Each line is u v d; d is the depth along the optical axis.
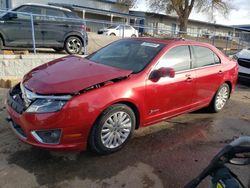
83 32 9.46
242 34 18.52
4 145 3.49
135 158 3.44
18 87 3.58
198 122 4.92
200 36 15.38
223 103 5.58
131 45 4.40
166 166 3.32
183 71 4.29
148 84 3.68
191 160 3.52
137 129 4.07
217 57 5.17
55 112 2.93
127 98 3.41
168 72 3.68
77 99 3.01
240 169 3.23
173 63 4.14
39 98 3.01
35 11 8.61
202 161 3.51
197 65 4.62
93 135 3.24
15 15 8.14
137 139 3.99
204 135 4.35
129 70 3.73
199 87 4.66
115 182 2.92
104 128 3.32
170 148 3.80
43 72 3.52
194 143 4.02
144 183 2.95
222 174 1.79
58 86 3.07
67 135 3.02
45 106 2.96
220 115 5.43
